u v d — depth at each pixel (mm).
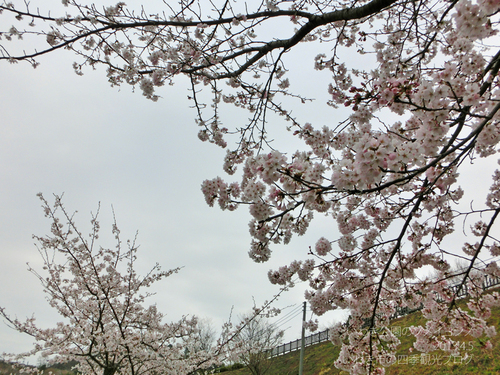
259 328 15242
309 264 4219
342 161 2221
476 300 4309
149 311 8461
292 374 16391
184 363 7492
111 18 4242
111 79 4812
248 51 4660
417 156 2105
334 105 5574
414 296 4449
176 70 4352
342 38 5512
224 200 3104
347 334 4414
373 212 4543
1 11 3811
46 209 7840
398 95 2475
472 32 2146
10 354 6586
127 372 8289
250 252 3373
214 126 5211
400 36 4957
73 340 7105
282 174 2379
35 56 3686
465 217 3613
